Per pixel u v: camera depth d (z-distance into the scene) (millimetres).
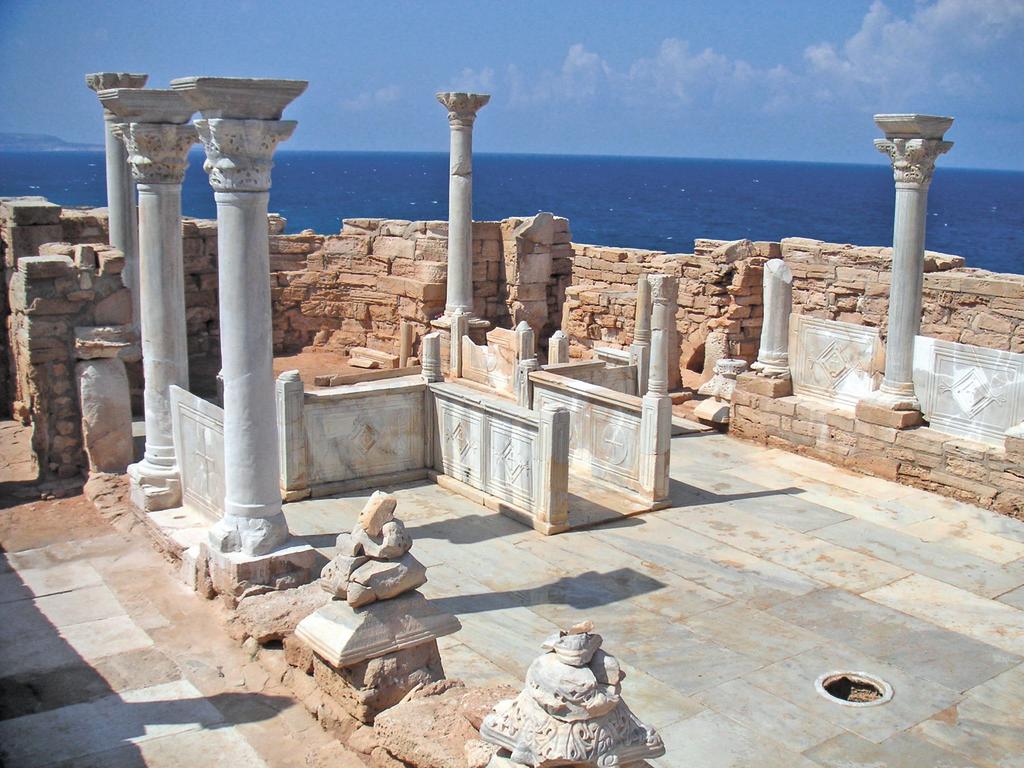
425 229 23812
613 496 13992
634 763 5902
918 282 15039
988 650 10047
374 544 7691
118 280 14125
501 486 13547
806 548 12484
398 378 20750
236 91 9289
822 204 139375
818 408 16156
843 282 20188
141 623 10047
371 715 7527
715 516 13508
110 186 16828
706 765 7961
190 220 23375
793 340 16828
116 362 14148
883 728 8594
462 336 20281
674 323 20219
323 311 25344
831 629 10383
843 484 14953
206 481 11758
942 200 150500
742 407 17219
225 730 8055
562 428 12484
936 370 14953
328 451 14039
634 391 17188
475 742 6566
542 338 25203
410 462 14750
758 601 10984
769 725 8570
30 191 114250
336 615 7711
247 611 9523
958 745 8398
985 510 13961
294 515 13164
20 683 8844
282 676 8766
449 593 10961
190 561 10898
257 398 10086
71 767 7562
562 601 10836
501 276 24828
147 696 8625
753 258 20953
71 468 14336
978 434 14539
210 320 23531
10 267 17109
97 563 11555
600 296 21844
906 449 14859
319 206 117000
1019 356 13906
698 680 9273
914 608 10930
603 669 5508
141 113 11758
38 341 13852
